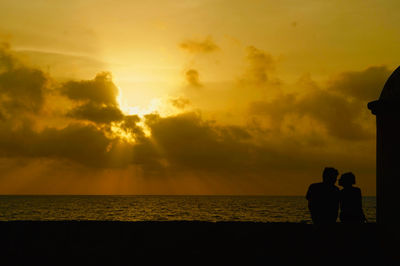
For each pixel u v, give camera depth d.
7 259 9.64
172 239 12.41
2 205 101.19
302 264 8.68
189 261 9.35
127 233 13.62
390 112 6.86
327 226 8.78
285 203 133.00
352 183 9.62
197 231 14.03
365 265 7.68
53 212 68.81
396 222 6.73
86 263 9.20
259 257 9.59
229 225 15.70
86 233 13.68
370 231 9.38
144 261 9.38
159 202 141.50
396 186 6.76
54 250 10.73
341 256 8.39
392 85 6.97
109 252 10.43
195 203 130.12
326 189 8.77
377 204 7.14
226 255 9.93
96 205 106.31
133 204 116.44
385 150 6.91
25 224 16.02
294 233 12.91
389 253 6.84
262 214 62.69
